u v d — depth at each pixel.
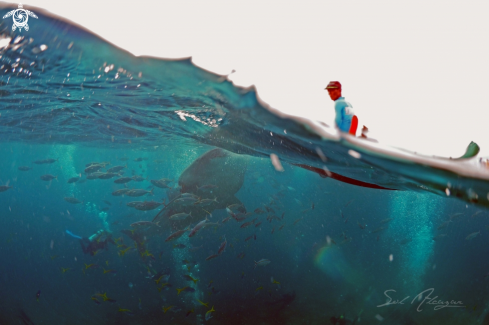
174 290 13.92
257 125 4.02
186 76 3.55
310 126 2.97
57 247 27.06
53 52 3.46
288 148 4.47
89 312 12.12
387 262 19.89
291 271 17.22
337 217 35.84
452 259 20.48
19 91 6.00
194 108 5.08
